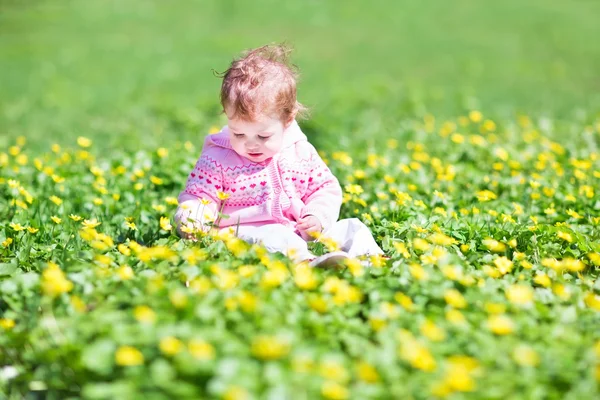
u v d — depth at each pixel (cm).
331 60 2028
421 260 514
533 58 2089
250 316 390
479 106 1485
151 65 1933
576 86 1764
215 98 1523
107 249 509
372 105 1485
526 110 1439
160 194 766
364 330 405
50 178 793
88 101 1538
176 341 350
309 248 553
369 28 2447
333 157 898
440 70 1925
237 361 338
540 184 777
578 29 2452
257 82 536
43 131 1263
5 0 2617
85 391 329
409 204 691
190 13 2588
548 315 430
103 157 958
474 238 610
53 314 414
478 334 389
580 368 370
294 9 2636
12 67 1869
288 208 562
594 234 626
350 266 475
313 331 392
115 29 2372
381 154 957
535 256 561
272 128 543
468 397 336
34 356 380
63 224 653
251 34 2339
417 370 358
